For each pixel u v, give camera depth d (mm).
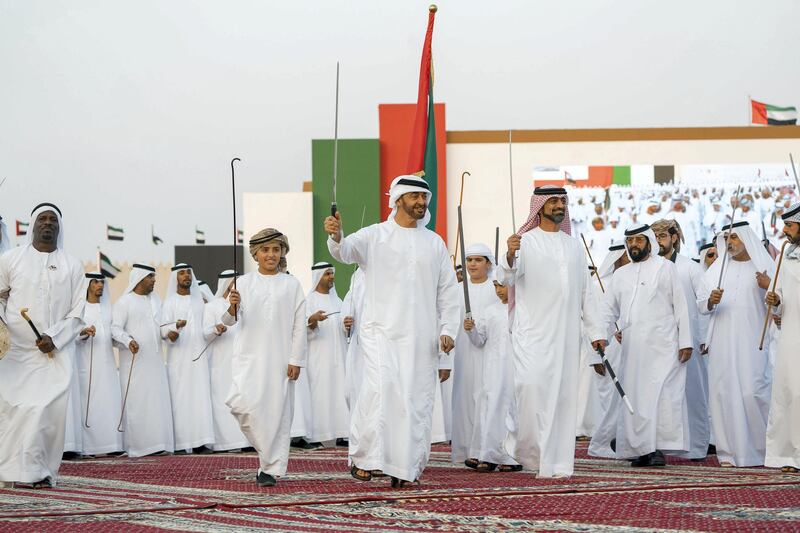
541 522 4809
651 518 4922
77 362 11211
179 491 6586
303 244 19391
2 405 7156
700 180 18688
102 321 11500
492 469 8094
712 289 8898
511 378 8125
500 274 7449
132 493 6492
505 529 4613
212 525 4797
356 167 19328
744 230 8898
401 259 6957
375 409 6688
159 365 11602
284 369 6984
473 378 8484
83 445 11078
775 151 18672
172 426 11719
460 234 7836
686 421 8555
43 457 7121
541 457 7215
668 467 8383
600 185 18766
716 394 8797
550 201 7594
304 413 11773
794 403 7758
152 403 11430
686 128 18750
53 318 7449
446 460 9430
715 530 4516
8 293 7465
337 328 12344
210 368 12195
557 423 7340
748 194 18656
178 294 12117
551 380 7332
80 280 7648
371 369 6781
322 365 12172
